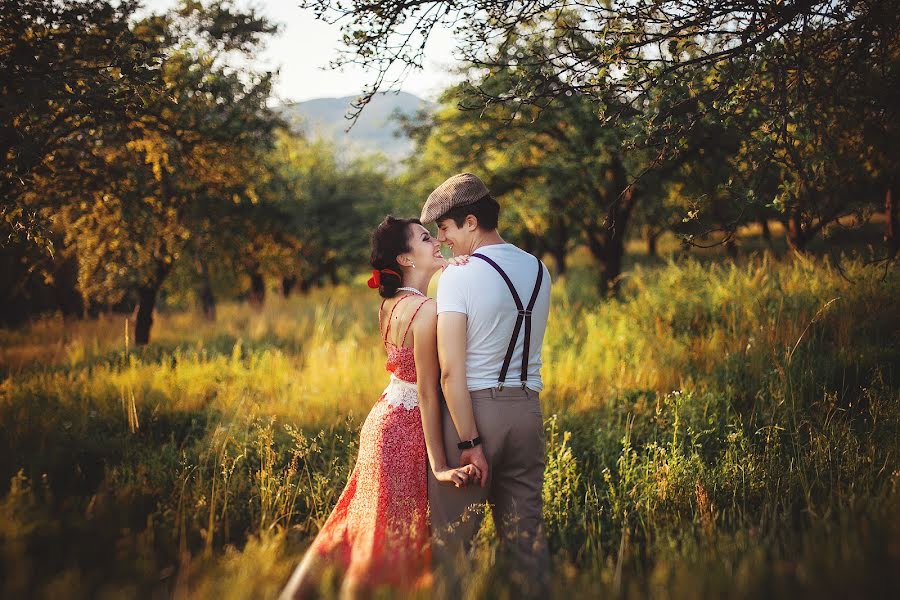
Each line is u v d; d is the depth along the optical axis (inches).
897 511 91.0
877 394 165.0
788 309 248.7
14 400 211.3
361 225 1161.4
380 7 140.4
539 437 101.7
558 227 792.3
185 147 291.0
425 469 105.3
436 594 80.5
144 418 221.8
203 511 122.6
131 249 358.3
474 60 151.9
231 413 227.0
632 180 149.2
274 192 561.3
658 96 145.0
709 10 142.2
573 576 85.0
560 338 323.0
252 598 84.4
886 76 154.4
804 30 148.4
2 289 497.4
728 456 139.3
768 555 90.6
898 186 221.1
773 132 141.8
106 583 87.0
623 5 140.1
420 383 100.5
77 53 168.1
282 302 820.0
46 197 223.6
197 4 286.2
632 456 154.6
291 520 133.3
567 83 146.9
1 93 156.3
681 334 277.0
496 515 102.8
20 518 95.1
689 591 73.4
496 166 518.0
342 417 212.4
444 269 100.6
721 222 151.3
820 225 162.1
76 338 505.0
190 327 610.9
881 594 67.2
